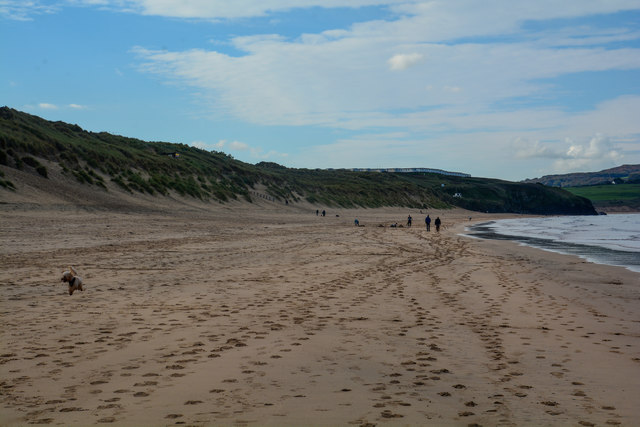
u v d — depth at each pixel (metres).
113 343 6.64
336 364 5.82
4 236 23.25
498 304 10.45
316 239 29.89
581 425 4.12
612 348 6.92
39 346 6.43
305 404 4.49
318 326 7.90
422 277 14.59
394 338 7.22
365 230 43.38
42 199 39.06
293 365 5.74
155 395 4.69
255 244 24.91
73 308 8.99
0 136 45.25
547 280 14.84
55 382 5.05
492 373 5.62
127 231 30.12
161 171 63.41
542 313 9.57
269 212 68.62
